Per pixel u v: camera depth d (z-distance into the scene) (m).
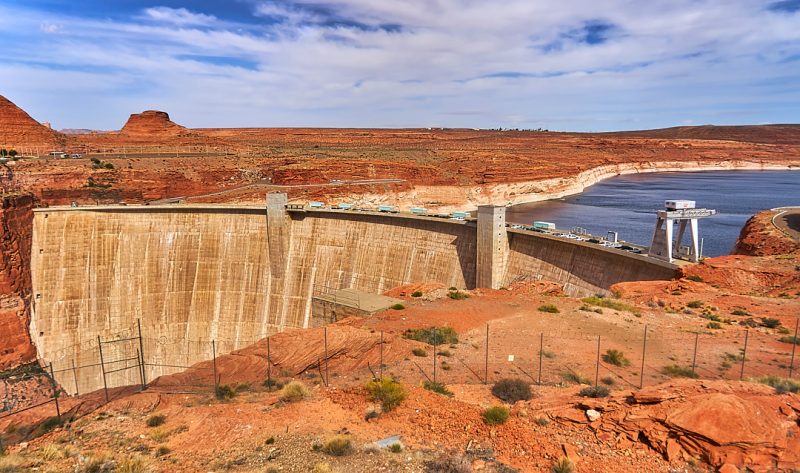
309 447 22.05
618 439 19.36
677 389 21.03
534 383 28.98
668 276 56.22
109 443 24.08
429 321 45.50
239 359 37.28
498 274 73.38
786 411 18.34
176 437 24.31
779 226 77.12
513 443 20.55
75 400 32.66
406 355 35.28
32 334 83.44
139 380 89.06
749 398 19.30
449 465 19.23
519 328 41.88
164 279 94.19
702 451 17.56
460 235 79.62
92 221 92.00
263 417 25.67
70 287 88.62
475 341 38.75
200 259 96.12
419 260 84.00
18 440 25.44
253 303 95.56
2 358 77.56
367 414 24.75
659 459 17.95
